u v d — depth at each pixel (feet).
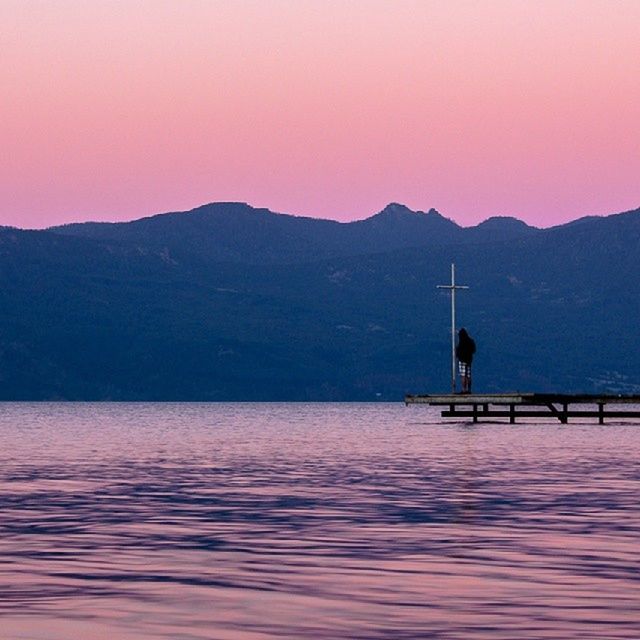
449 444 472.03
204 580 135.33
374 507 216.54
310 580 135.13
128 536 175.52
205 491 254.47
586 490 250.16
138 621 112.68
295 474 306.35
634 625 110.63
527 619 113.50
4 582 133.90
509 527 183.62
